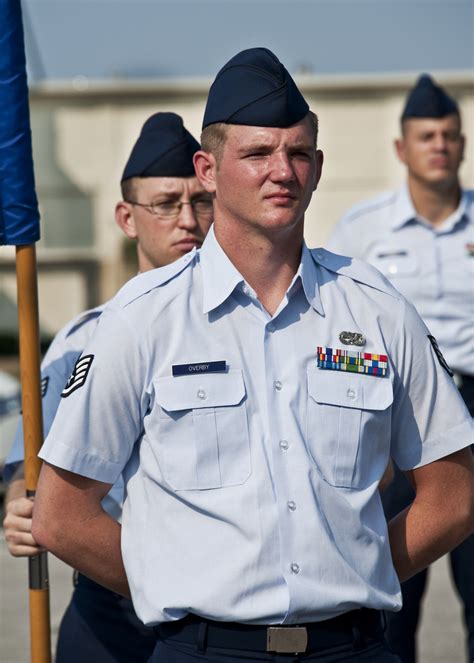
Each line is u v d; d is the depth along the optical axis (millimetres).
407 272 8219
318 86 45000
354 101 45062
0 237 5602
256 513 4367
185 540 4430
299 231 4645
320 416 4520
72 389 4602
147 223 6398
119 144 47062
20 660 9539
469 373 8117
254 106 4449
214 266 4625
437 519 4805
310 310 4645
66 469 4566
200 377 4488
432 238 8258
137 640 5852
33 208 5605
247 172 4465
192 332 4547
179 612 4434
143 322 4551
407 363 4711
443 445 4773
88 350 4633
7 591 11742
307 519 4395
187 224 6336
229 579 4344
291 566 4363
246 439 4445
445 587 11875
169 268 4734
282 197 4457
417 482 4883
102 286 48500
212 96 4625
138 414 4578
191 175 6355
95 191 47500
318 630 4445
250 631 4398
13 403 18047
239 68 4543
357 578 4445
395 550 4805
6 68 5582
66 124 47000
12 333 47500
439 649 9852
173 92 46125
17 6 5613
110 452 4594
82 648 5926
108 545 4688
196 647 4445
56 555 4711
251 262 4602
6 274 47875
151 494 4551
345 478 4520
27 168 5602
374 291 4766
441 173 8109
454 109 8219
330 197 45406
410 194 8312
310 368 4562
